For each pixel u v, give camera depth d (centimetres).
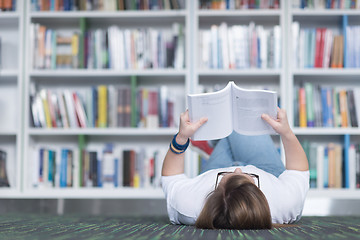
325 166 317
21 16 332
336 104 320
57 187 325
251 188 124
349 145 318
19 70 329
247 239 103
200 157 317
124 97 328
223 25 326
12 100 353
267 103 143
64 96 329
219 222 123
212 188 138
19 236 113
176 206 144
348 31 324
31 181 328
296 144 151
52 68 332
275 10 327
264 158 192
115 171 325
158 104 327
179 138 150
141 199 322
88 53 332
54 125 328
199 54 326
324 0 329
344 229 134
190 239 104
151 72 326
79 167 325
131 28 355
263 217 121
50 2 336
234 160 203
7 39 356
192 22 329
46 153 326
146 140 351
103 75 329
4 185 330
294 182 146
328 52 323
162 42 329
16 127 351
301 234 114
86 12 334
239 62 324
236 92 146
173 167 156
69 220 185
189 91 323
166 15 332
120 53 330
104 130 323
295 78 341
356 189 312
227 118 149
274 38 323
